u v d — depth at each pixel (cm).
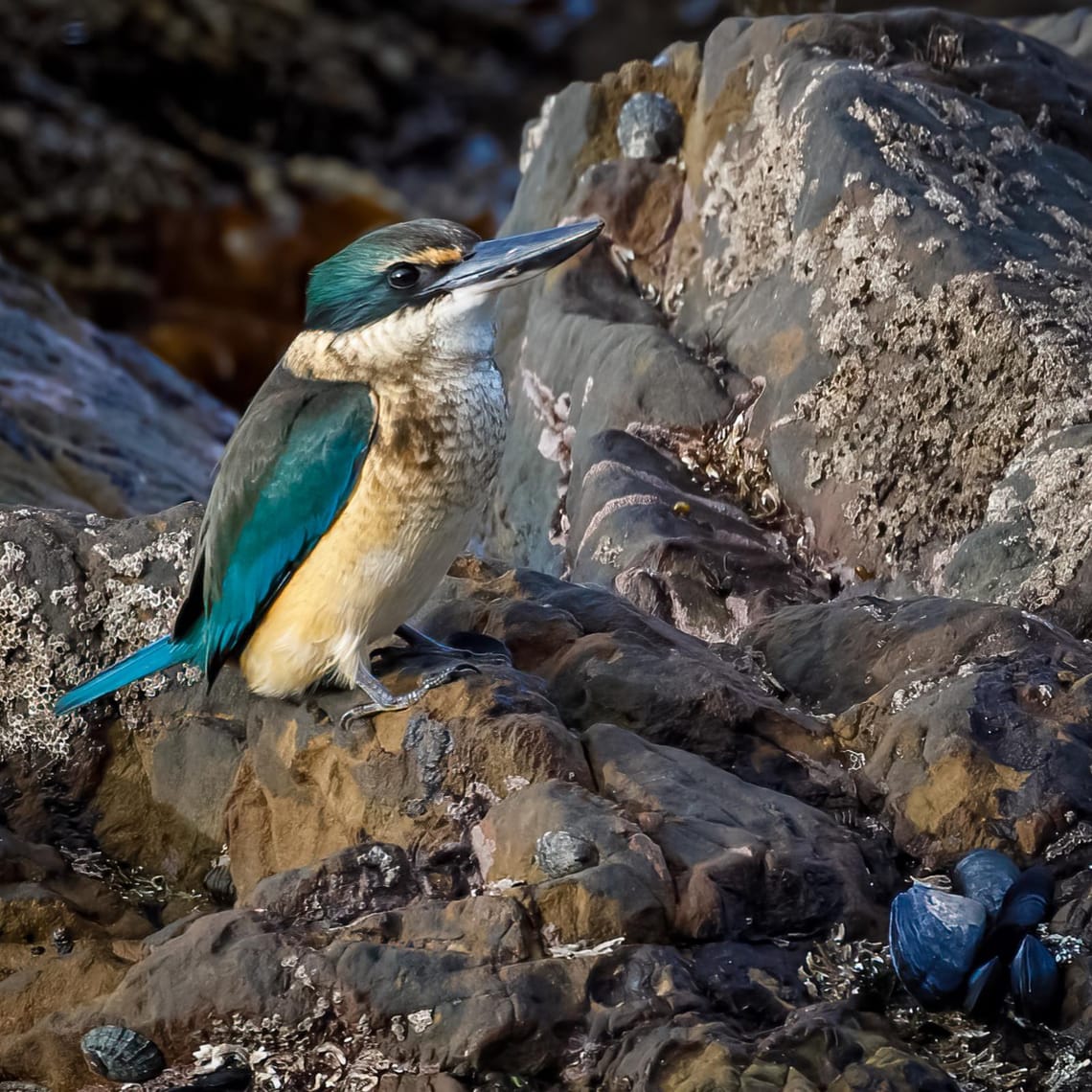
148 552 1009
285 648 899
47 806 993
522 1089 741
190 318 2930
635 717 934
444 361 880
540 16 3603
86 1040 768
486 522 1553
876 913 829
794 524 1302
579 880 785
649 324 1505
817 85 1376
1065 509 1109
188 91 3250
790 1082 700
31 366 2009
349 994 761
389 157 3359
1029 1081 751
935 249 1258
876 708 954
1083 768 883
